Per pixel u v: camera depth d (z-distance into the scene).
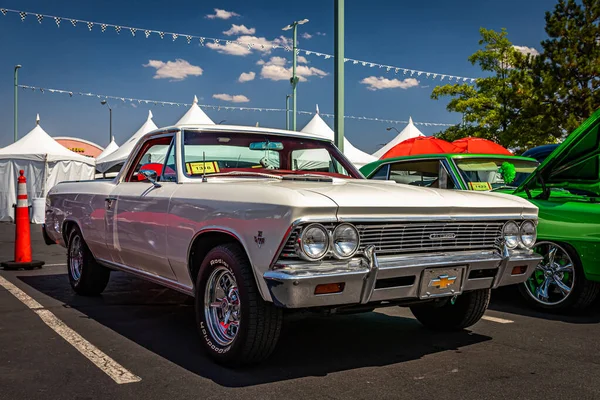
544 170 5.45
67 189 6.23
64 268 7.83
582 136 5.11
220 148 4.62
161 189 4.38
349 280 3.17
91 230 5.45
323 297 3.14
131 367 3.63
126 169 5.23
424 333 4.55
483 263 3.74
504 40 22.73
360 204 3.25
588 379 3.44
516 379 3.43
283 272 3.09
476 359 3.84
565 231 5.05
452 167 6.53
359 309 3.53
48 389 3.24
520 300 5.86
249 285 3.40
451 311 4.51
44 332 4.46
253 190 3.48
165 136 4.77
